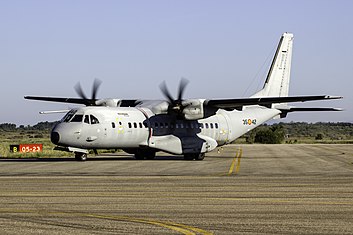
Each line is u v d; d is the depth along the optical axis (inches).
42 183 2454.5
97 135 4069.9
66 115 4128.9
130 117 4242.1
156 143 4335.6
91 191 2145.7
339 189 2223.2
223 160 4325.8
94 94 4751.5
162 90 4409.5
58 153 5502.0
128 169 3334.2
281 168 3435.0
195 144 4443.9
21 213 1604.3
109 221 1473.9
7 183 2453.2
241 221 1476.4
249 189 2223.2
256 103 4229.8
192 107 4333.2
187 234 1302.9
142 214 1592.0
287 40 5078.7
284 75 5078.7
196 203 1811.0
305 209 1683.1
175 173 3051.2
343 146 7706.7
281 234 1305.4
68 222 1457.9
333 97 4077.3
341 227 1392.7
